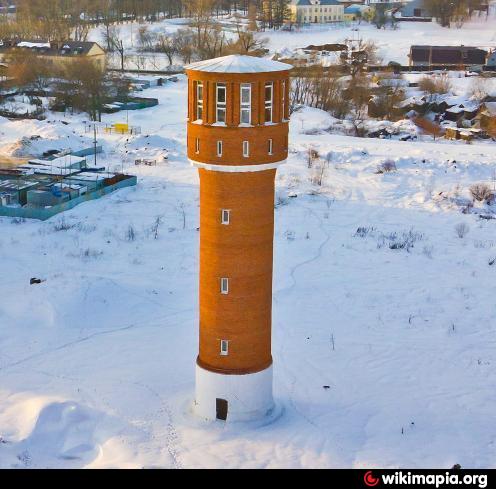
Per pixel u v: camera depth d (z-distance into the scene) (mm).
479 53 196000
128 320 58000
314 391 47562
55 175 93438
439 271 69938
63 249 72938
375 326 57938
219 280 41219
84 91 144750
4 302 58844
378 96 154125
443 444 42000
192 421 43312
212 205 40219
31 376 48719
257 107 38344
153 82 173250
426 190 94375
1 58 182000
